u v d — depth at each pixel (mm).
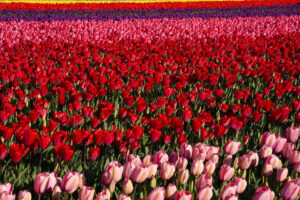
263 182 3518
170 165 2932
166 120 4367
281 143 3623
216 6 27266
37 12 21891
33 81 6645
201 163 3088
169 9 24922
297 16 21844
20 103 5207
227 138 5176
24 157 4219
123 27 15625
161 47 10398
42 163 4203
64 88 6008
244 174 3441
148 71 7656
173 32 14688
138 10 23844
